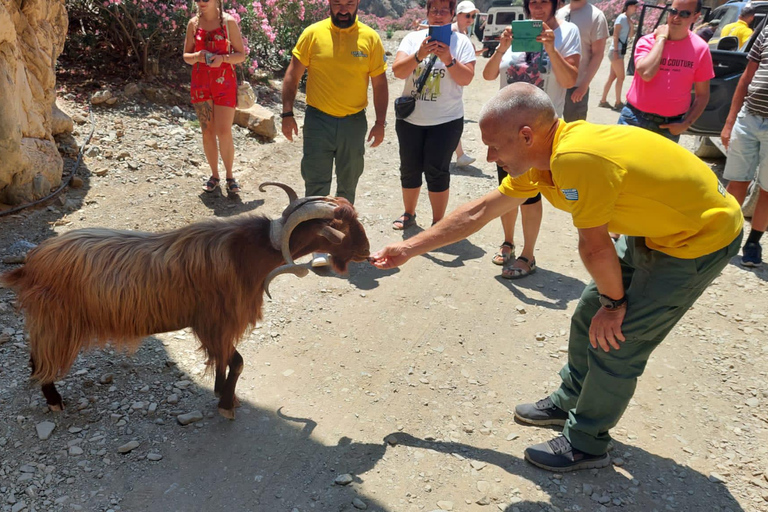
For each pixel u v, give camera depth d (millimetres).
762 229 5945
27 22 5941
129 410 3648
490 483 3355
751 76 5945
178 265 3283
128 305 3270
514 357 4527
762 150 5738
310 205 3324
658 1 19609
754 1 9547
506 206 3539
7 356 3941
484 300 5285
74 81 8375
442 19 5594
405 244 3615
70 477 3141
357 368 4293
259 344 4449
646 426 3861
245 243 3379
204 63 6297
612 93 13523
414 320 4926
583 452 3447
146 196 6426
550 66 5402
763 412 4004
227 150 6625
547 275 5770
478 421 3863
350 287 5355
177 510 3025
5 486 3041
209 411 3729
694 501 3287
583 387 3355
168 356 4172
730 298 5410
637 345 3143
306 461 3428
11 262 4875
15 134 5430
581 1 6062
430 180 6199
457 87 5953
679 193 2822
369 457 3494
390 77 14023
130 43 8883
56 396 3537
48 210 5816
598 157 2748
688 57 5738
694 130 8305
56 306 3250
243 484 3225
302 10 12289
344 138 5641
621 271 3135
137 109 8180
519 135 2918
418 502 3201
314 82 5508
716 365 4484
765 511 3234
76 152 6863
